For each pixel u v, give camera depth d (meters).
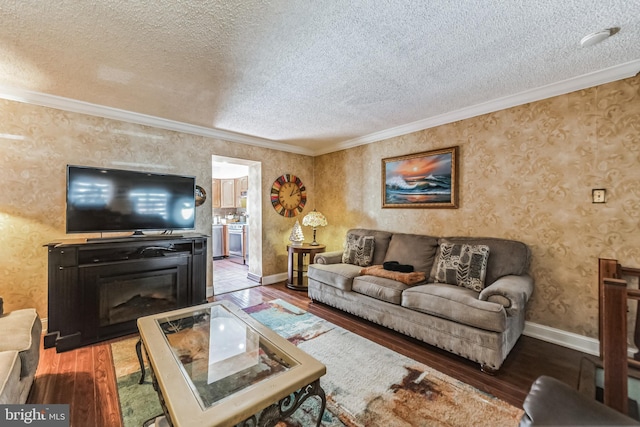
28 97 2.50
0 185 2.44
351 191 4.32
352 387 1.80
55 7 1.44
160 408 1.60
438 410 1.59
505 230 2.74
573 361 2.13
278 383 1.17
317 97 2.66
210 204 3.74
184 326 1.87
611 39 1.74
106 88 2.43
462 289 2.40
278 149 4.49
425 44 1.81
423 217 3.41
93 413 1.56
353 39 1.75
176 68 2.10
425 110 3.01
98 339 2.46
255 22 1.58
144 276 2.72
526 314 2.60
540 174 2.52
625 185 2.12
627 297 1.03
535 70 2.15
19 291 2.53
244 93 2.55
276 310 3.22
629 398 1.13
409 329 2.44
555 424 0.85
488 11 1.50
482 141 2.89
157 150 3.28
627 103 2.10
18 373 1.39
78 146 2.78
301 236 4.32
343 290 3.03
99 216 2.65
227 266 5.86
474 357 2.03
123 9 1.46
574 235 2.35
